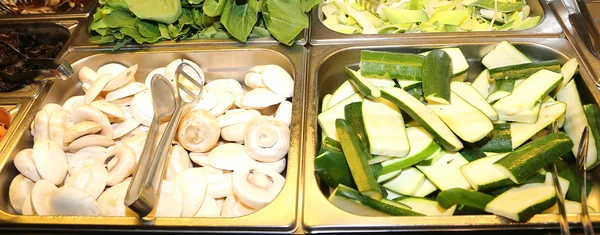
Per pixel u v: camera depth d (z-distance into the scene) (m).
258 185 0.54
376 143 0.56
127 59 0.74
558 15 0.73
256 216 0.50
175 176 0.58
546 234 0.47
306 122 0.60
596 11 0.77
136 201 0.47
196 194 0.55
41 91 0.68
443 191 0.52
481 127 0.57
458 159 0.58
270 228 0.49
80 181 0.55
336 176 0.54
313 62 0.68
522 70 0.63
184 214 0.54
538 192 0.51
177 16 0.70
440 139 0.56
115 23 0.72
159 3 0.70
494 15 0.78
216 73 0.75
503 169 0.52
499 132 0.59
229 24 0.69
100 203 0.53
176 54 0.72
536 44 0.68
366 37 0.72
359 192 0.51
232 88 0.70
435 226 0.48
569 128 0.60
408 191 0.56
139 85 0.68
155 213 0.52
